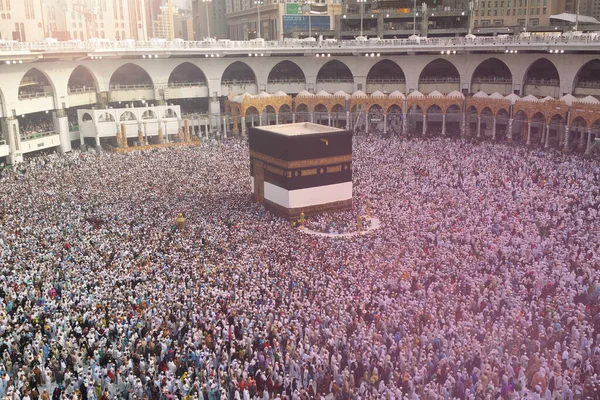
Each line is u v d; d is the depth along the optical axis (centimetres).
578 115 6894
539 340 2792
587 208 4775
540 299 3158
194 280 3528
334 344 2780
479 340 2769
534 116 8138
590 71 8569
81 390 2602
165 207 5138
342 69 10381
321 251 4028
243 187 6012
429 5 11181
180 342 2911
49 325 2991
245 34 15175
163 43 8700
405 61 9262
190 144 8162
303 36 11981
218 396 2528
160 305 3186
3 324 3022
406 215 4750
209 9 17562
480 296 3173
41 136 7869
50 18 12419
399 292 3344
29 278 3503
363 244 4125
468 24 10919
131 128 8319
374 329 2880
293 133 5547
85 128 8231
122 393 2634
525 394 2473
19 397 2486
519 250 3850
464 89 9038
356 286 3303
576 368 2516
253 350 2836
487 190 5356
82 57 7962
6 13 10838
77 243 4119
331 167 5319
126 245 4084
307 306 3123
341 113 9625
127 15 14175
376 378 2525
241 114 8719
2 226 4497
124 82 9875
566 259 3688
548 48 7600
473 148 7181
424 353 2688
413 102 8594
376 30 11256
